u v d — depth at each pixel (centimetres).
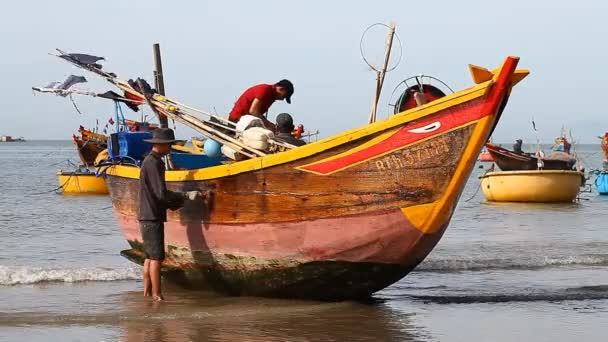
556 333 854
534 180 2736
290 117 1032
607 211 2480
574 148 3378
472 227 1995
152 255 995
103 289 1089
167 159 1149
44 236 1728
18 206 2520
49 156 9800
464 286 1125
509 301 1017
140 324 880
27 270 1207
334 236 896
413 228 873
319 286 958
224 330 857
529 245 1595
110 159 1177
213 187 970
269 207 925
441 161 846
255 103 1075
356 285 951
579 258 1374
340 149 876
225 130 1086
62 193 3131
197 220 998
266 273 962
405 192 860
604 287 1112
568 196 2781
